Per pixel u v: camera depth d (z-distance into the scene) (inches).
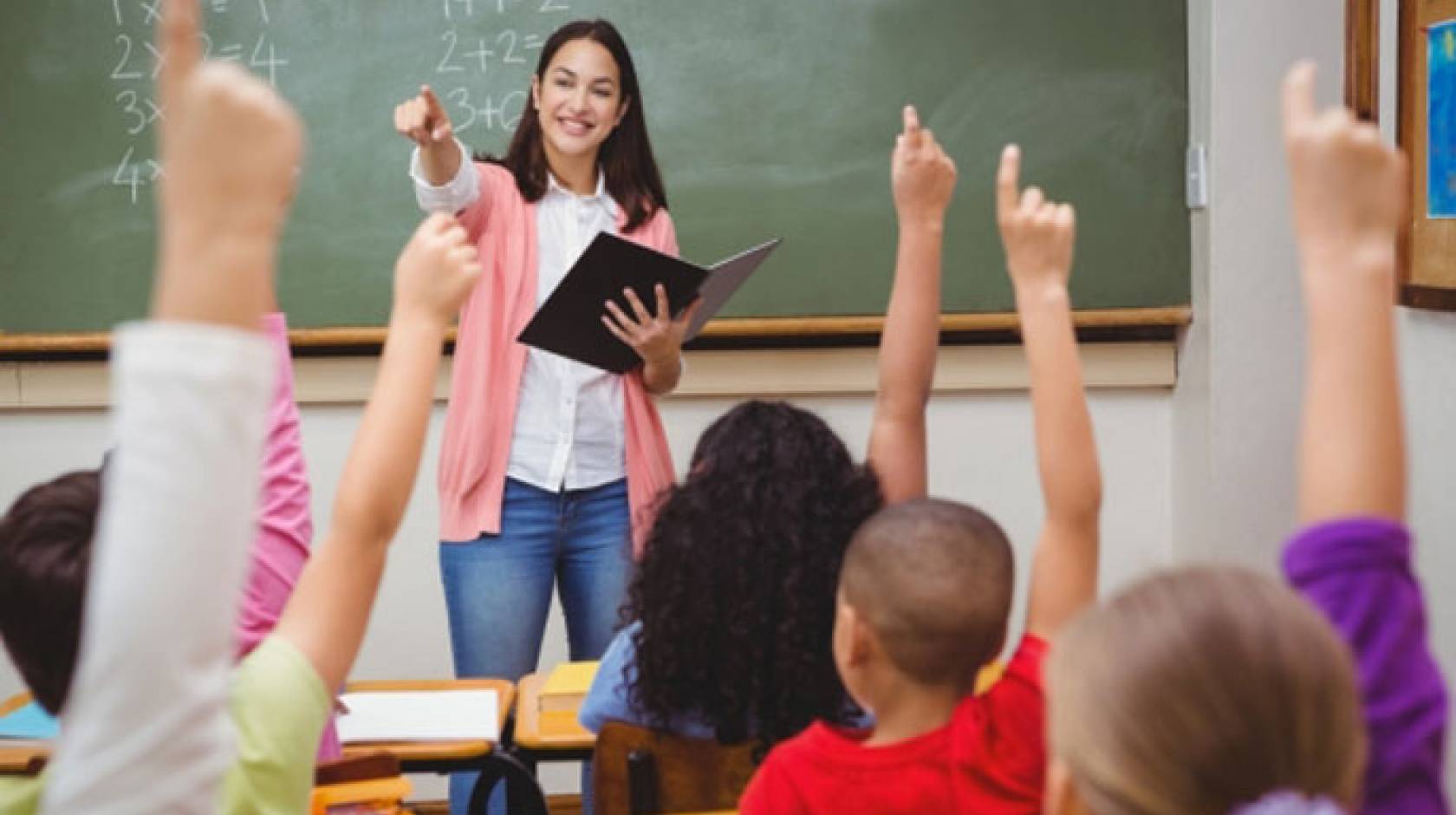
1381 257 44.0
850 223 165.0
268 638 57.0
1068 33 163.8
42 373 165.5
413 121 127.5
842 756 62.8
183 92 33.1
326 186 164.4
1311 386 44.9
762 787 64.1
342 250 164.9
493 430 136.9
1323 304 44.2
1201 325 161.0
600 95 137.0
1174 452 169.0
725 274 129.0
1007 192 60.0
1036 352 60.2
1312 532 44.4
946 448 168.4
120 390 32.7
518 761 98.5
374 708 104.7
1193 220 164.1
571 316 127.7
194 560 32.8
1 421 166.9
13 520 59.3
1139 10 163.6
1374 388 44.1
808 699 79.8
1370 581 43.8
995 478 168.2
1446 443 128.3
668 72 164.2
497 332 137.4
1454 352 126.3
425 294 56.4
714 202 165.2
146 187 164.2
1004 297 165.5
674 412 166.9
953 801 61.1
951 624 62.7
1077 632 37.1
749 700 80.0
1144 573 39.0
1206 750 34.1
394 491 56.0
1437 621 131.2
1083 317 165.0
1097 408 169.8
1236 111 156.7
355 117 163.8
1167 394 169.5
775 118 164.4
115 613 32.9
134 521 32.5
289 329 164.7
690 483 81.8
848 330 164.2
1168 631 35.4
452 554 137.6
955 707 64.5
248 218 33.2
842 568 73.4
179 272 33.1
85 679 33.8
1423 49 127.5
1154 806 34.3
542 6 163.3
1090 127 164.2
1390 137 138.0
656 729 82.4
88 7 163.0
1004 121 164.4
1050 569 61.7
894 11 163.8
